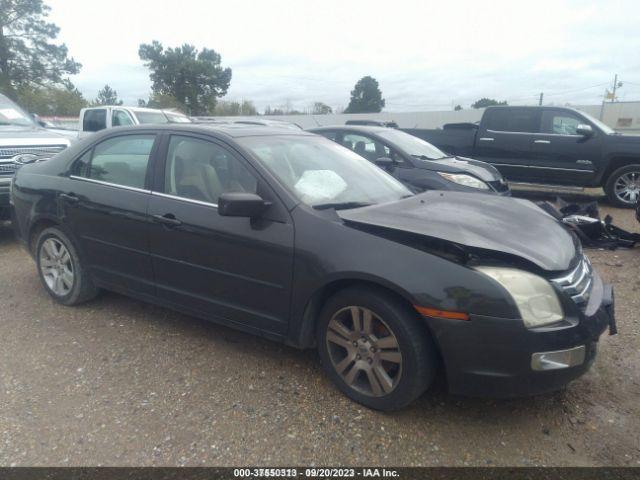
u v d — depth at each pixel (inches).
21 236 191.5
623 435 112.5
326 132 335.0
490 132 423.5
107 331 161.0
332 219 122.6
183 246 142.4
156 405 121.6
